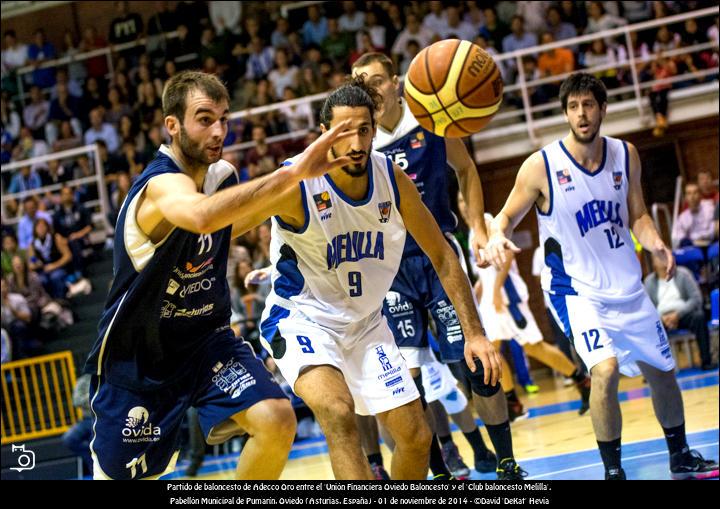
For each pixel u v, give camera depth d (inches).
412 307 201.9
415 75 170.9
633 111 524.4
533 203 199.8
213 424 139.1
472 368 149.5
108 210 588.7
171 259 133.2
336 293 150.1
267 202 114.4
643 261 505.4
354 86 139.3
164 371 141.3
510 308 332.8
